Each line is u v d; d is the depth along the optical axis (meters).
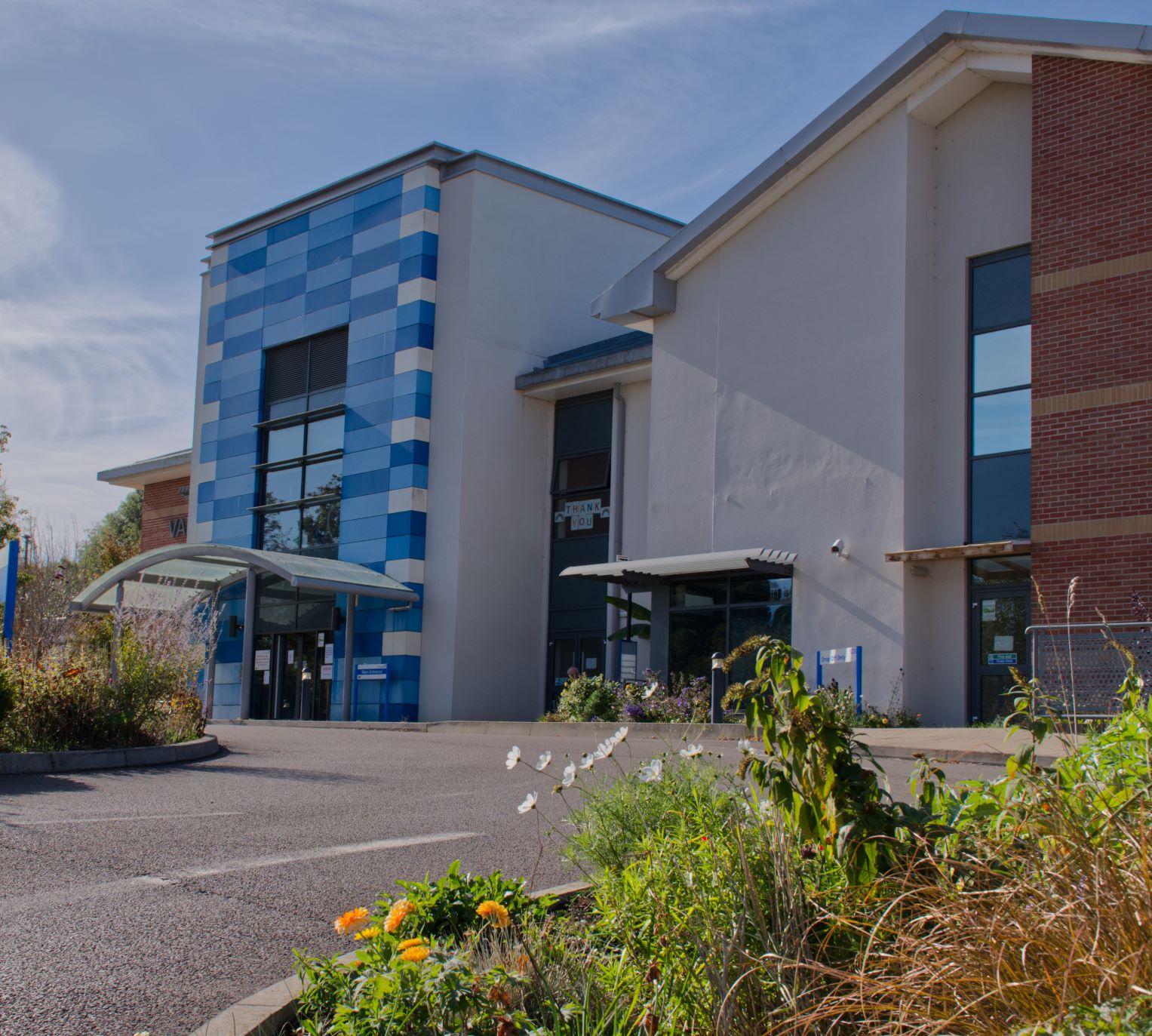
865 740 14.88
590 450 28.92
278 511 33.06
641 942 4.12
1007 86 19.72
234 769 12.22
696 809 5.40
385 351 30.27
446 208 29.88
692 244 23.14
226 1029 3.84
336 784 10.92
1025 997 2.98
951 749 13.10
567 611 28.81
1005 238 19.50
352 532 30.30
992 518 19.11
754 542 21.66
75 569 30.78
